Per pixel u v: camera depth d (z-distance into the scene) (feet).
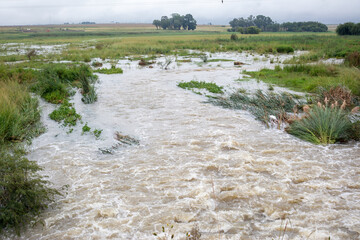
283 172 18.24
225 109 33.40
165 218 13.84
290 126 25.85
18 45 155.43
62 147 22.90
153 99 38.65
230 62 84.28
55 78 43.62
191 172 18.43
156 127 27.37
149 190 16.43
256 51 115.14
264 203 14.99
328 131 23.30
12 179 13.73
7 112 25.90
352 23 214.90
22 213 13.41
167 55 104.94
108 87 47.39
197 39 201.77
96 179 17.78
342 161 19.69
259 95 35.14
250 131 25.89
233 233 12.75
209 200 15.33
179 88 46.21
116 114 31.86
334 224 13.20
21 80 42.29
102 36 314.55
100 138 24.85
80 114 31.99
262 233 12.73
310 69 57.93
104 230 13.09
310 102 34.06
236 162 19.71
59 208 14.82
